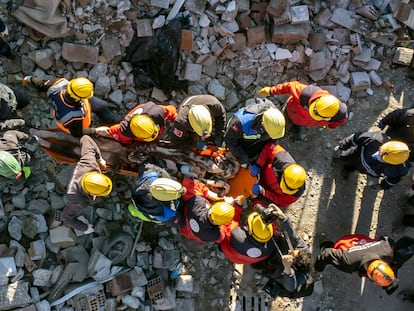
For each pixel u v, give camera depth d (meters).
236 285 6.83
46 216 6.34
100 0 6.39
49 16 6.21
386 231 7.12
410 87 7.30
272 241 5.63
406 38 7.27
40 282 6.16
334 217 7.07
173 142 6.01
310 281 5.77
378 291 7.08
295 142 7.07
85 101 5.79
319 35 6.95
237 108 7.01
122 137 5.88
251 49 6.91
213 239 5.65
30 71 6.41
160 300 6.44
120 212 6.55
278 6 6.69
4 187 6.20
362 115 7.23
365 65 7.17
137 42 6.57
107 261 6.27
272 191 5.86
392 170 5.91
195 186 5.90
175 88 6.79
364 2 7.18
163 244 6.59
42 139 5.94
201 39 6.73
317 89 5.69
